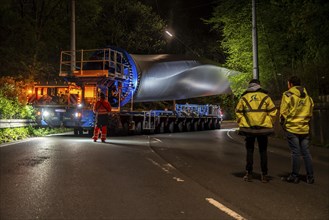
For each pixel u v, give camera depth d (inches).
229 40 1079.6
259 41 990.4
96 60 811.4
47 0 1189.1
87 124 757.9
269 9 989.2
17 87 787.4
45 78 1169.4
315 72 712.4
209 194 295.6
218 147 636.7
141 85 870.4
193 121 1168.2
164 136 872.3
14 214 234.8
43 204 256.4
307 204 275.1
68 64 885.2
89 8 1248.2
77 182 321.4
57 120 770.8
